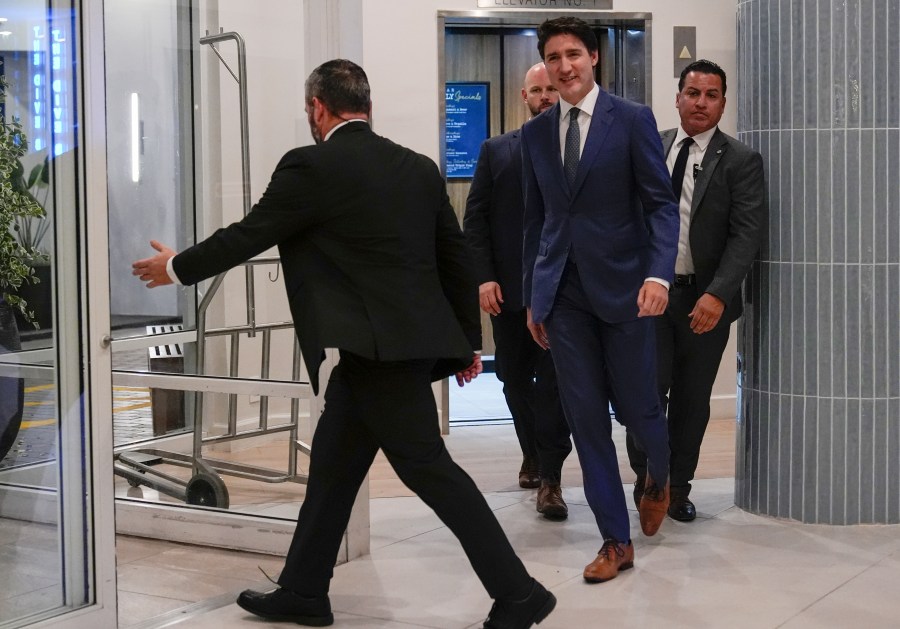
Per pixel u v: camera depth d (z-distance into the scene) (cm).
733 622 315
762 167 417
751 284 436
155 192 414
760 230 412
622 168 353
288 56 391
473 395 739
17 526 307
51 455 306
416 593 345
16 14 300
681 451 427
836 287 415
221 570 374
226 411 396
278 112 395
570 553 386
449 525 295
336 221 290
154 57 412
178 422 408
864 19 409
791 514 426
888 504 420
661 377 420
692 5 644
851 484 419
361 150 296
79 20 296
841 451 418
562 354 360
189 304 400
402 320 287
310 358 287
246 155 403
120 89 412
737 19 448
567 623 315
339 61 308
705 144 421
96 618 307
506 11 625
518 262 452
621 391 365
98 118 300
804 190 417
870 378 416
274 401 386
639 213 361
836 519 420
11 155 303
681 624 314
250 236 288
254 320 390
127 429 420
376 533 415
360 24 386
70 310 303
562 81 356
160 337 407
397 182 296
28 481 307
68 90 298
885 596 338
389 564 376
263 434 390
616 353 360
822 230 415
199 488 404
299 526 318
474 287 315
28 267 306
